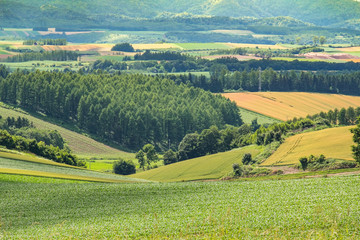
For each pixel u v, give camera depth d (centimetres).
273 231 7250
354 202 8888
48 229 8350
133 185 12525
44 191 11800
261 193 10519
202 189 11588
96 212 9781
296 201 9369
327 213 8038
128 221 8638
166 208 9800
